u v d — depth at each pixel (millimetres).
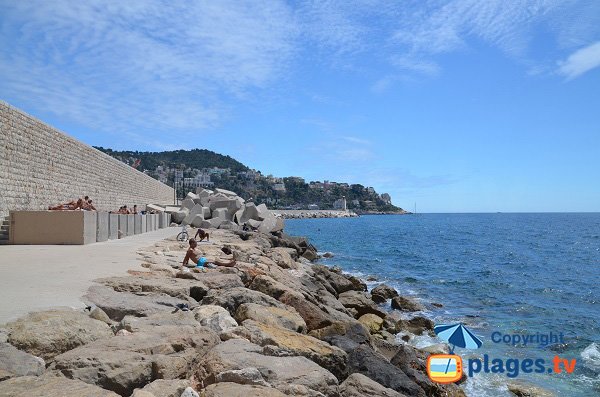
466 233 83562
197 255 14344
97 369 5215
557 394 10305
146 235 27906
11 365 5098
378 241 61719
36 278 10281
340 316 12805
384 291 20719
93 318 7129
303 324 9234
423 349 12516
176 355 5902
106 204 36000
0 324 6293
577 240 67625
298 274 19109
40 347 5789
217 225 42656
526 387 10562
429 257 41844
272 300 10391
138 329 6668
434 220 172250
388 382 7734
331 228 99812
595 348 13945
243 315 8789
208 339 6645
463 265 36156
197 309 8570
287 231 85875
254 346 6562
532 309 19781
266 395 4965
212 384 5352
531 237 73938
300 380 5727
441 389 9180
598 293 24328
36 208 23000
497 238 70812
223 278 12086
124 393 5172
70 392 4547
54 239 19078
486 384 10695
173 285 10258
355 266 34531
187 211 45625
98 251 16594
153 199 57812
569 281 28672
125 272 11711
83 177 30500
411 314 18234
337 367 7328
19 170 21312
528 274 31516
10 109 20547
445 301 21312
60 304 7664
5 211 19922
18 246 18188
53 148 25406
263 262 18016
